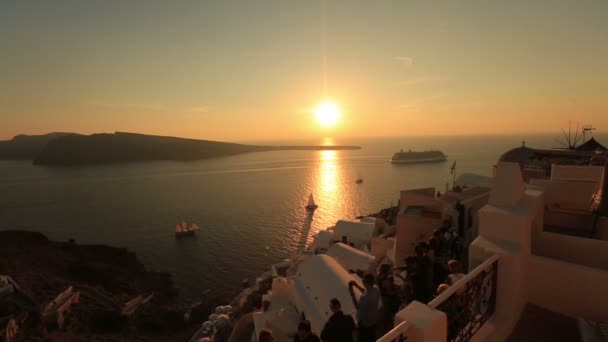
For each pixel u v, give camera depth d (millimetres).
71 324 35938
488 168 190125
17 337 31000
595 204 8961
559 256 6746
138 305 42719
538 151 23188
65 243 63375
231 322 26500
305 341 5000
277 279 15758
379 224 25578
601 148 24000
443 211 12359
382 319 6742
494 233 5660
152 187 151000
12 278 41375
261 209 99500
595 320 5188
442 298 3854
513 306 5125
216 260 60812
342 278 11758
